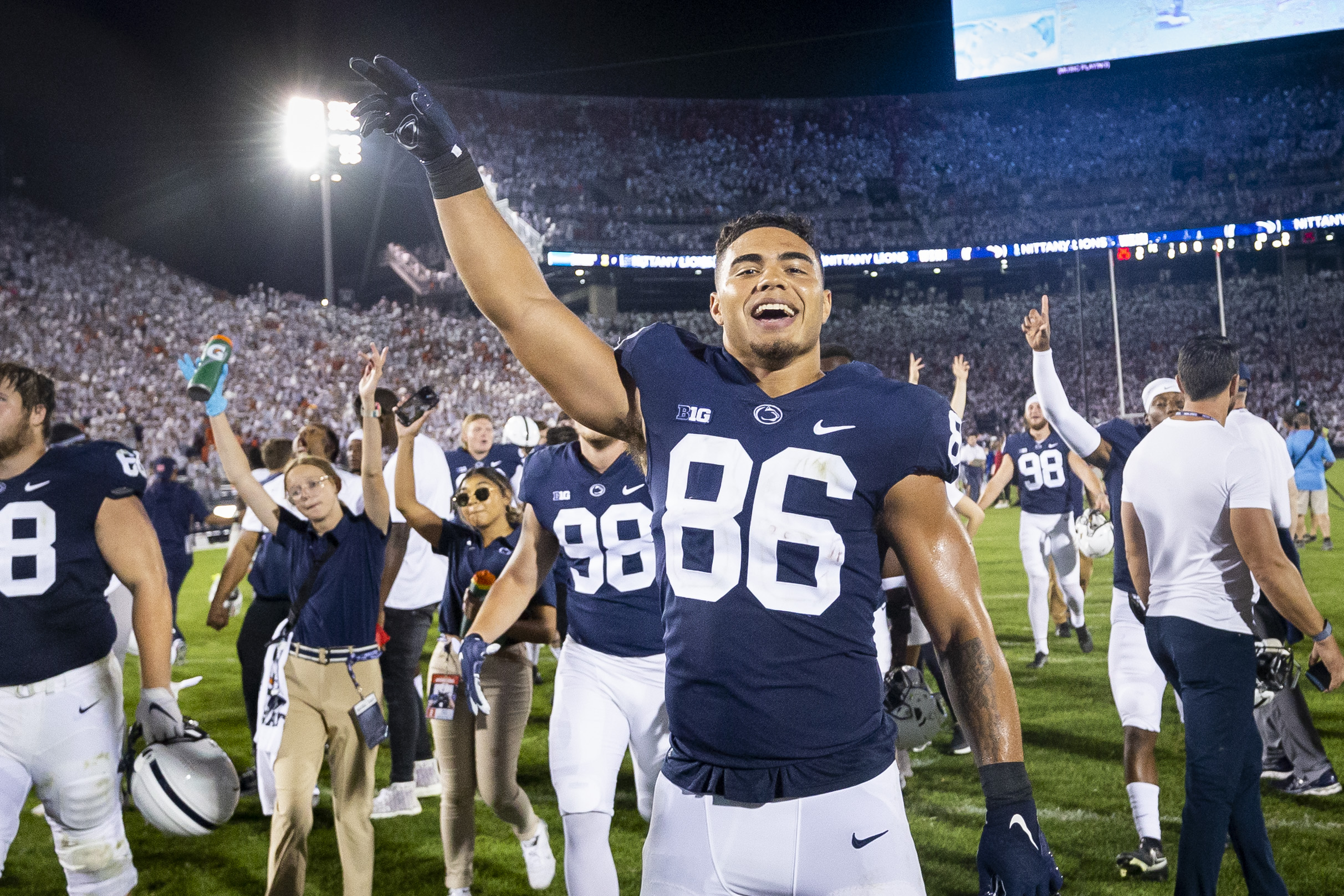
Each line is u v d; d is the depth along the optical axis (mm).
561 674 3250
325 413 25188
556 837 4449
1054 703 6117
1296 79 30859
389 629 4793
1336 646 2840
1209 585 2945
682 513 1705
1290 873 3613
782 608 1665
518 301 1702
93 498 2857
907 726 3045
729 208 32406
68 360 25562
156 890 3994
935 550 1723
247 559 5039
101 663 2951
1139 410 27750
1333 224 24844
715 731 1707
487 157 31312
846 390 1728
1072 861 3828
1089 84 32500
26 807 5043
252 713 4816
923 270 32625
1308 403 25484
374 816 4750
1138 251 25938
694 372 1769
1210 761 2865
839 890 1681
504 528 3713
